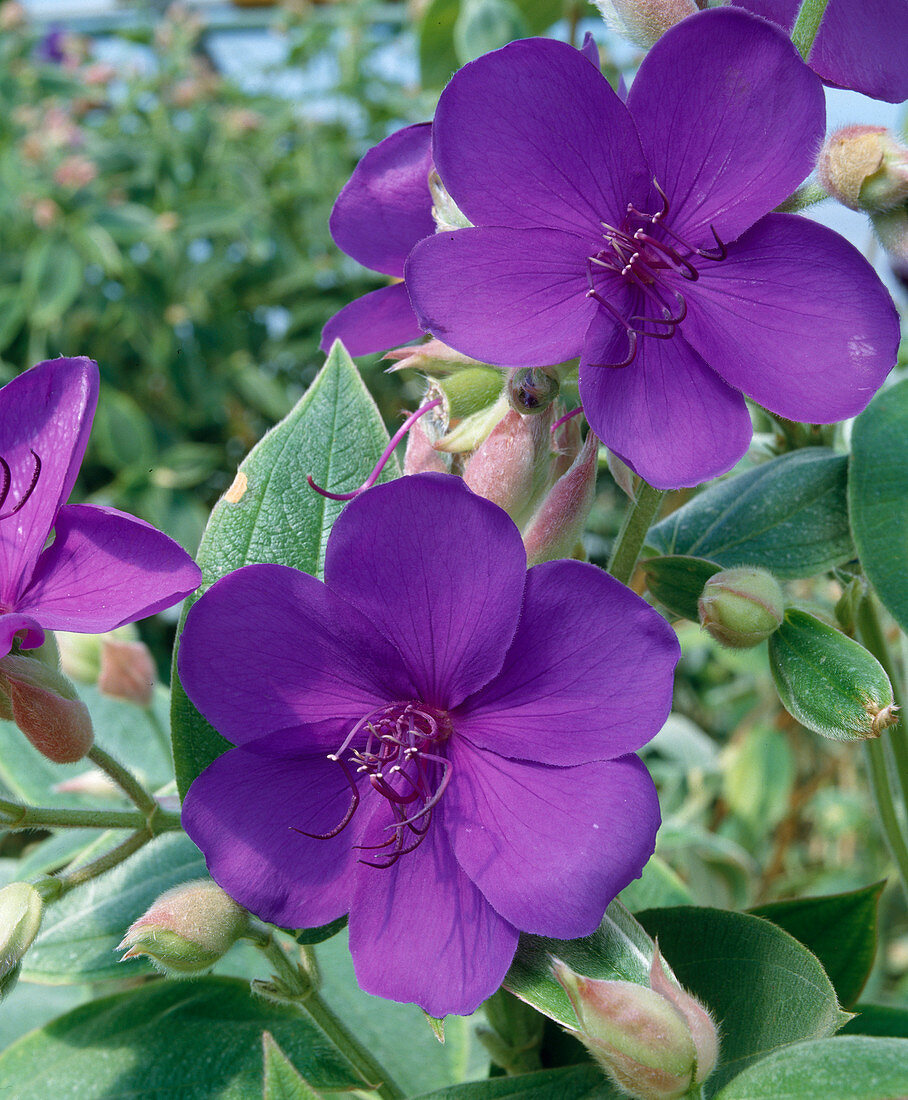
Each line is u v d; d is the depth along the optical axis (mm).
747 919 276
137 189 1220
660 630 232
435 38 650
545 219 252
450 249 248
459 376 277
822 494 336
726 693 869
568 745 240
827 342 248
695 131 251
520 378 254
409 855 249
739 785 662
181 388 1143
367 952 244
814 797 820
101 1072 308
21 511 269
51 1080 307
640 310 262
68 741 264
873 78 286
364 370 1084
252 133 1328
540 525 259
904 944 766
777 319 252
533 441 256
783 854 699
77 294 1139
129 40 1474
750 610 276
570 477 257
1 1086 308
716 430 251
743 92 247
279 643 247
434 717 256
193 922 251
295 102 1382
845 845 836
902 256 252
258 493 293
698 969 277
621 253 254
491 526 236
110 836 338
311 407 300
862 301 247
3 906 259
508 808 243
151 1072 307
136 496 1020
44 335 1107
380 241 307
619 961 246
